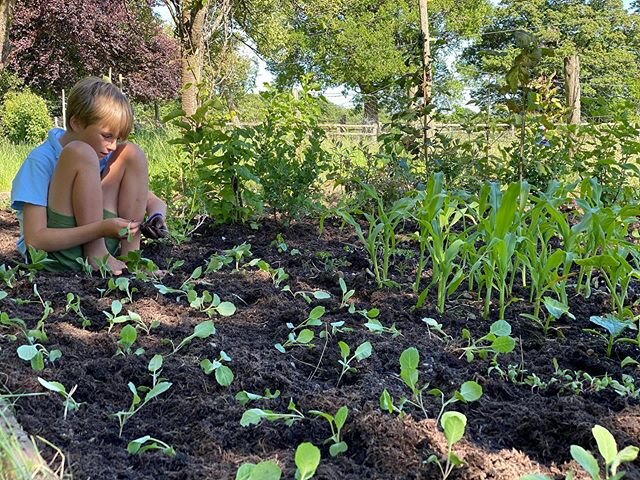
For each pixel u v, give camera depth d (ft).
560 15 136.67
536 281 8.95
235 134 15.35
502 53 15.78
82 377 6.61
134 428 5.80
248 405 6.22
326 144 30.81
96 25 74.74
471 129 21.08
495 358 7.50
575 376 7.23
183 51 45.16
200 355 7.36
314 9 90.43
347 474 5.08
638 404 6.44
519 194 8.78
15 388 6.21
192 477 4.92
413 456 5.28
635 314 9.16
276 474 4.42
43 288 9.61
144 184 11.32
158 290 9.86
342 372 7.09
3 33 26.48
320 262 12.39
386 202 17.15
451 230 15.56
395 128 19.20
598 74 133.18
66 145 10.26
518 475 5.05
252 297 9.98
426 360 7.50
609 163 17.60
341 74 100.17
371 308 9.41
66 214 10.50
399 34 101.96
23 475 4.33
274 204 15.37
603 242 9.20
